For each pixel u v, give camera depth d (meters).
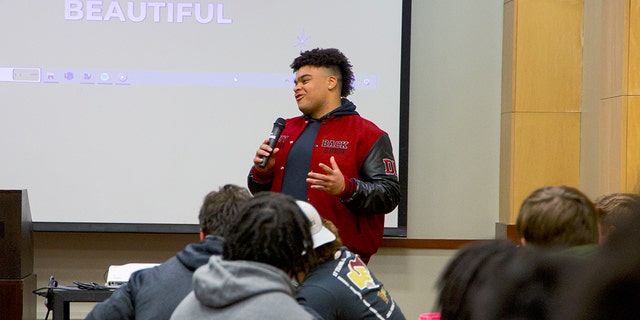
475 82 6.86
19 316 5.29
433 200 6.87
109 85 6.60
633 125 5.91
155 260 6.75
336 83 5.14
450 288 1.67
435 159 6.86
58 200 6.56
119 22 6.61
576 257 1.31
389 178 5.02
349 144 5.02
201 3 6.63
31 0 6.55
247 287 2.29
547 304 1.29
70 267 6.68
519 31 6.61
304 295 3.22
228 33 6.65
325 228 3.30
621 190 5.92
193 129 6.64
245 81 6.66
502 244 1.65
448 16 6.83
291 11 6.66
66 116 6.57
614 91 6.08
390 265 6.81
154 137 6.62
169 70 6.63
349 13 6.66
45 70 6.56
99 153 6.59
